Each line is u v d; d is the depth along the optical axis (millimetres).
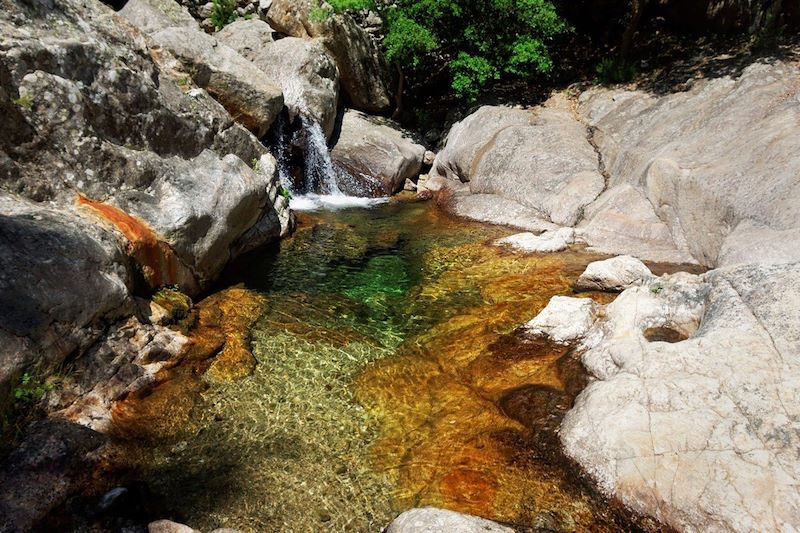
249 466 5129
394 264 9750
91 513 4438
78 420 5148
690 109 11781
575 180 11898
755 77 11633
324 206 13086
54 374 5180
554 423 5566
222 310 7625
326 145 14141
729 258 8383
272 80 12758
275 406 5906
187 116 8930
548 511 4672
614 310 6875
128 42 8594
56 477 4566
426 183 14859
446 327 7570
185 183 8008
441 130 16766
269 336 7207
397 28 14953
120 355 5828
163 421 5508
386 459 5258
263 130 12406
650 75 14070
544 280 8906
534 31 15039
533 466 5109
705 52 14086
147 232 6992
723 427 4793
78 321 5453
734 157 9758
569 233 10438
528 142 13219
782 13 13312
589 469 4953
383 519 4648
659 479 4625
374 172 14289
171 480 4930
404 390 6234
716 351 5434
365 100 16406
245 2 16750
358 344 7141
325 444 5430
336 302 8258
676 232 10055
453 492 4883
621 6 16812
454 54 16312
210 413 5730
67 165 6805
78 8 8188
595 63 16109
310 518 4641
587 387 5816
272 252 10000
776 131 9703
